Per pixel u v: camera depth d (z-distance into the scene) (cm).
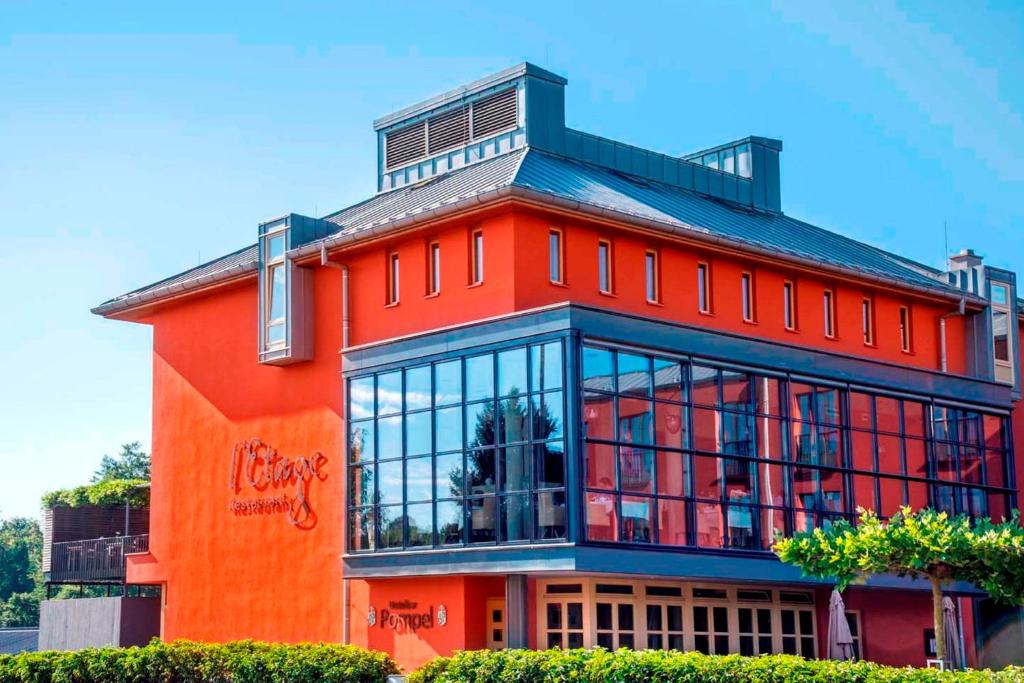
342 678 2455
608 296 2825
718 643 2859
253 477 3198
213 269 3444
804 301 3241
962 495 3262
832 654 2983
